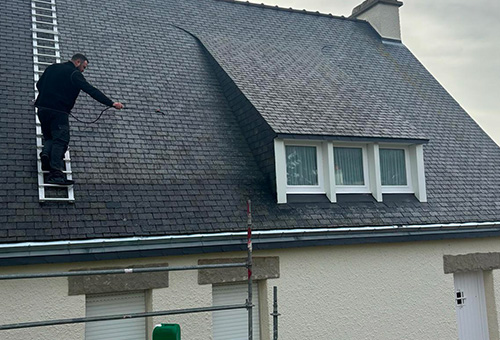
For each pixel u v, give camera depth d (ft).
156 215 27.32
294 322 29.99
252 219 29.40
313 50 47.67
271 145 32.27
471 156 42.78
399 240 33.50
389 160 36.81
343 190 34.55
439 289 35.32
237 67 38.96
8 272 23.66
